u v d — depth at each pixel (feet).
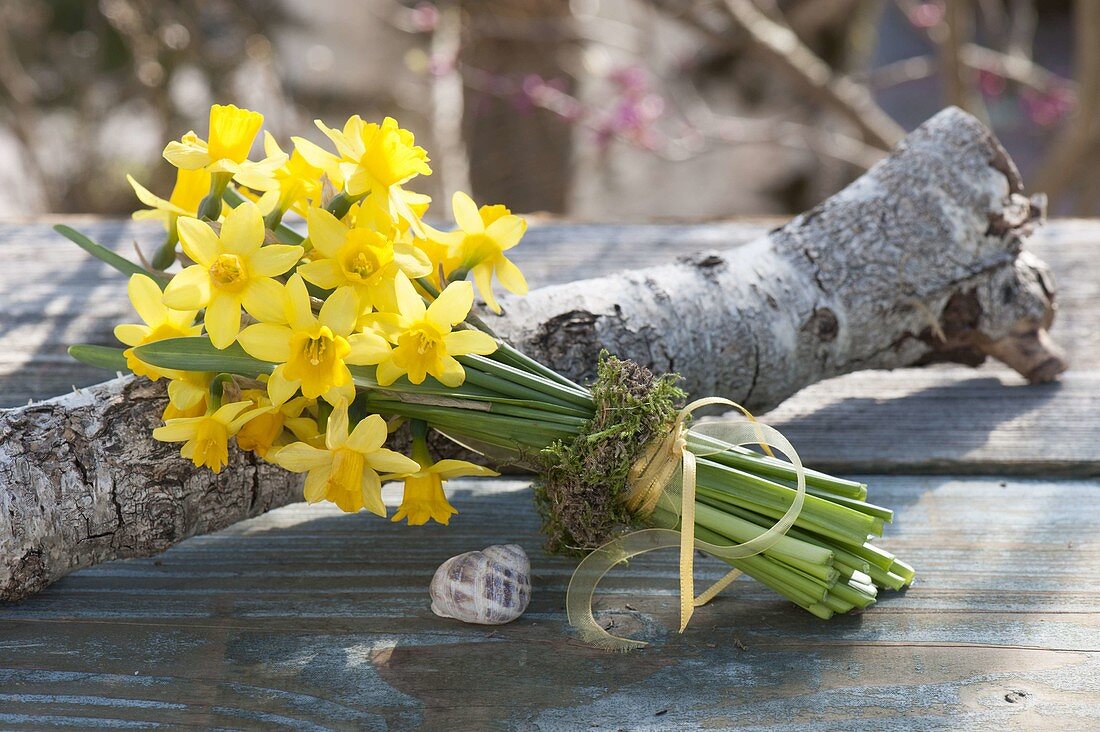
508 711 3.56
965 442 4.17
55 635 3.69
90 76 12.55
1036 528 3.92
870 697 3.57
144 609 3.75
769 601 3.76
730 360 4.04
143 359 3.56
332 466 3.61
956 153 4.12
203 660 3.64
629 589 3.79
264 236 3.64
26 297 4.58
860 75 11.28
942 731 3.51
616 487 3.67
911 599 3.75
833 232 4.13
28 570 3.70
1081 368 4.42
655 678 3.60
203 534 3.83
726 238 4.88
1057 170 8.70
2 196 13.42
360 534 3.93
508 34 9.02
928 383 4.39
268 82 11.85
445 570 3.71
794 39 9.48
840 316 4.09
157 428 3.64
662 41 12.37
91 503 3.70
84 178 13.42
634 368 3.70
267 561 3.86
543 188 9.73
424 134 12.35
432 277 3.78
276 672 3.62
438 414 3.69
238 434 3.66
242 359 3.58
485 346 3.59
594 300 4.00
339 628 3.71
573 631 3.69
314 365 3.53
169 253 3.80
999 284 4.17
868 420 4.26
